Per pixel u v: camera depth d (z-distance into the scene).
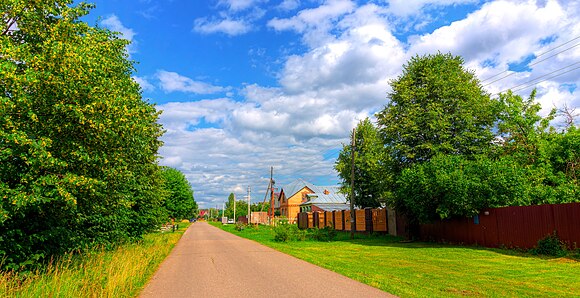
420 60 29.02
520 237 18.27
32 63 8.88
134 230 21.45
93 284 8.48
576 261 14.31
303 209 86.50
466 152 26.53
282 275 11.68
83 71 9.37
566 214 15.99
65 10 10.79
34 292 7.48
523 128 30.92
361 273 11.85
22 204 8.08
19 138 7.94
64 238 11.29
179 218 60.06
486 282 10.41
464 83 27.77
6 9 10.08
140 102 16.30
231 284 10.23
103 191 12.07
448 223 23.89
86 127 9.81
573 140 25.94
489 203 20.20
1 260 8.86
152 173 22.94
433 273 12.09
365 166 45.28
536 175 24.39
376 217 34.16
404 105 27.88
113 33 16.59
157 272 12.84
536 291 9.20
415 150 26.59
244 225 64.19
